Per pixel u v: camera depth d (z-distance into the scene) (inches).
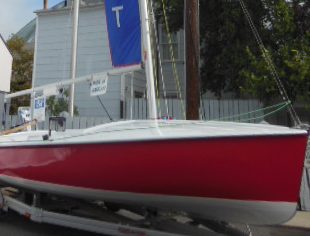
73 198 226.7
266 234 250.8
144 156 180.7
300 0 473.1
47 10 634.2
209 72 529.3
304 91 436.5
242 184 165.8
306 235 250.5
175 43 604.1
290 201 161.3
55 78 622.8
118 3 230.7
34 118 288.5
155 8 531.2
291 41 450.3
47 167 220.4
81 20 616.4
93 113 581.3
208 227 193.8
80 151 201.5
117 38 232.7
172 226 193.9
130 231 193.5
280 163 159.3
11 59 719.7
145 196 190.9
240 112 477.4
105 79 233.3
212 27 510.6
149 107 213.8
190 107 332.8
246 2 469.7
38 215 229.0
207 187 172.6
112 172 191.6
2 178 264.4
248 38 476.4
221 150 165.5
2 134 312.3
